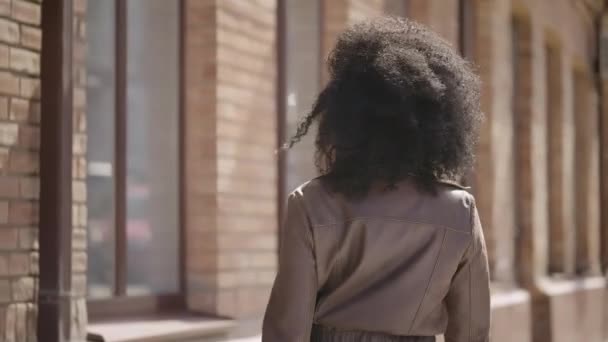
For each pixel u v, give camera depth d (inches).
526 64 508.4
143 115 234.1
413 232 104.4
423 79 105.5
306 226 104.5
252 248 255.0
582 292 592.1
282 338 103.3
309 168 289.4
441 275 105.3
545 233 537.0
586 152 670.5
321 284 105.2
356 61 107.3
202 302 241.6
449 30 395.9
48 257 186.4
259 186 259.0
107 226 221.1
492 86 445.7
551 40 578.9
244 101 252.8
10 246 178.4
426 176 107.2
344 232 104.0
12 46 179.3
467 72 111.3
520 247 505.0
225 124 245.0
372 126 105.0
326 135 107.5
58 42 188.1
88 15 217.6
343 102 106.0
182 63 245.4
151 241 235.8
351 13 305.3
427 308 105.2
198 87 243.8
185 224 244.8
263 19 261.9
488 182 445.4
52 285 186.2
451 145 107.7
